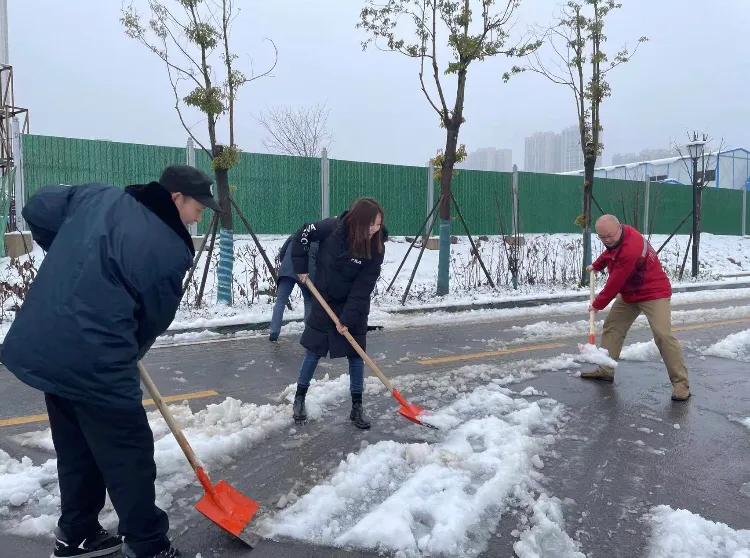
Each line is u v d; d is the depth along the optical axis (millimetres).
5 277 10383
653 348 7410
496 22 11047
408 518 3164
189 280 9805
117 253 2340
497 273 13766
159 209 2508
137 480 2549
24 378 2316
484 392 5387
